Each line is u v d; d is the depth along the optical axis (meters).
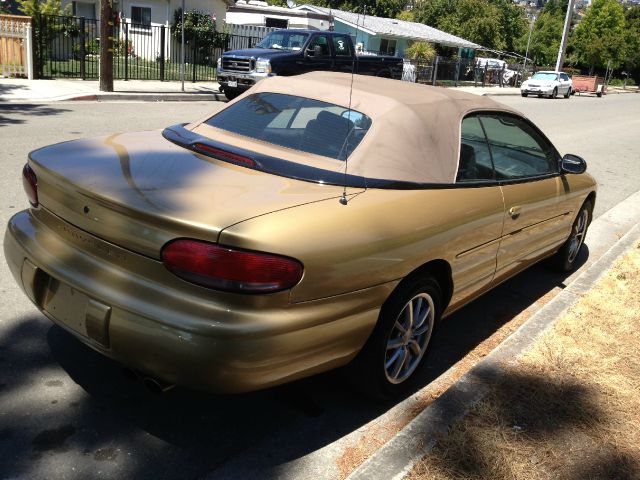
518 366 3.67
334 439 3.04
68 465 2.67
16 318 3.87
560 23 64.25
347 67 17.11
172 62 26.25
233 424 3.07
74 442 2.81
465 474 2.71
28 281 2.98
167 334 2.44
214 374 2.44
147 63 24.52
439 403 3.21
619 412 3.27
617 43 58.50
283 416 3.18
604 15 60.22
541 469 2.79
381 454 2.79
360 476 2.65
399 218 3.00
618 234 7.50
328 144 3.34
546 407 3.25
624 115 25.75
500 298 5.14
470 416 3.11
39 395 3.12
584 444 2.98
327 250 2.61
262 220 2.52
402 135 3.35
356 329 2.86
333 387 3.50
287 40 16.62
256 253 2.42
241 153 3.22
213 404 3.21
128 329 2.52
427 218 3.15
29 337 3.66
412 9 54.03
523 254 4.42
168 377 2.51
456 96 3.96
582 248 6.77
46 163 3.05
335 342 2.78
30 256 2.96
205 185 2.80
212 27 27.34
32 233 3.06
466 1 52.38
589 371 3.66
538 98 33.03
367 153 3.24
